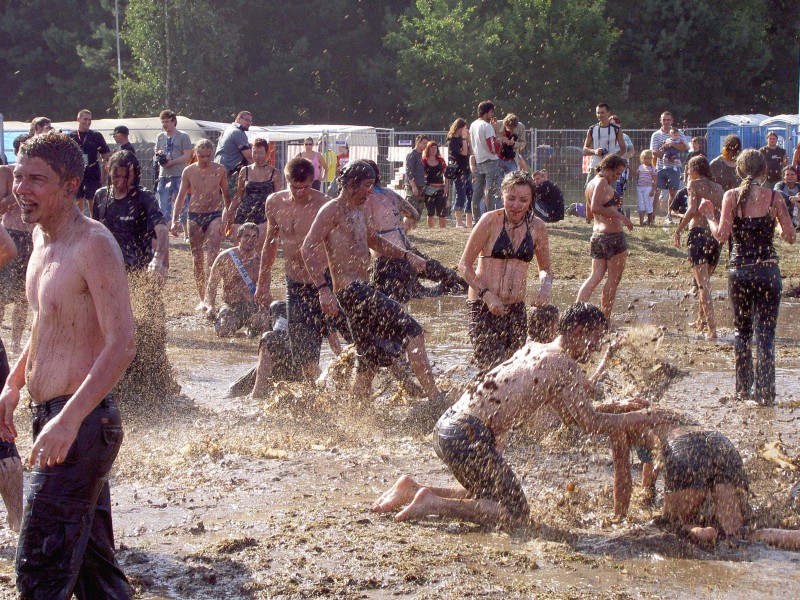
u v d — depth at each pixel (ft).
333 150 73.20
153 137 74.74
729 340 36.50
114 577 12.84
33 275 12.29
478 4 161.27
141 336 26.45
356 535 16.56
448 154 65.57
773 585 14.60
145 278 27.43
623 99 159.74
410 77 156.56
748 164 26.53
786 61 180.34
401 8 178.81
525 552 15.88
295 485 19.61
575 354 17.65
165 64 161.79
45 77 180.34
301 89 170.50
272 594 14.23
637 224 70.49
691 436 16.85
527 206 25.14
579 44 156.66
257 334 37.76
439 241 60.85
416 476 20.31
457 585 14.48
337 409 25.36
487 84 153.79
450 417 17.44
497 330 25.62
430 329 38.86
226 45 161.99
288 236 27.35
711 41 167.73
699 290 37.45
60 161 11.80
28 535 11.75
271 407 25.63
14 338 33.83
